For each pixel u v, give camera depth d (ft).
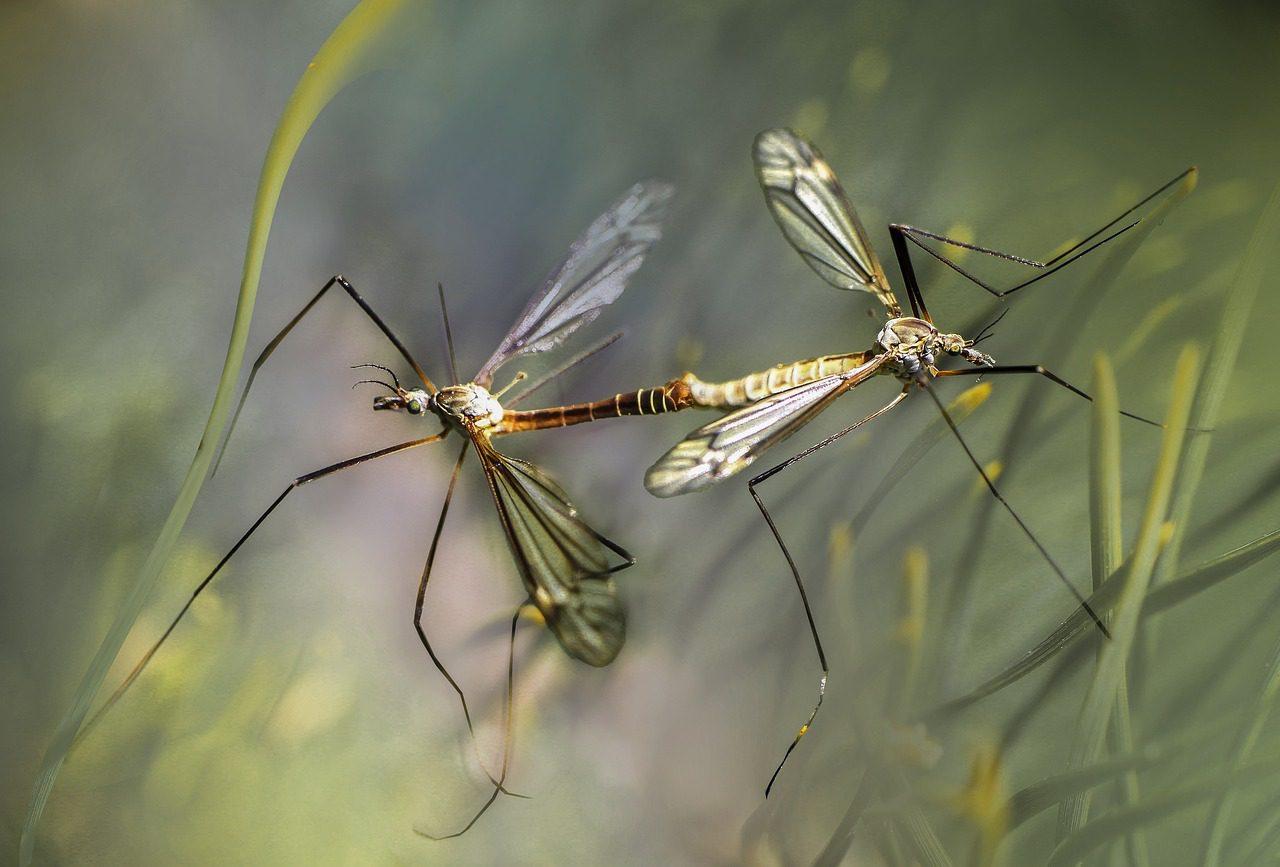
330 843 0.90
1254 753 0.85
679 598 0.92
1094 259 0.92
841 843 0.86
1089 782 0.84
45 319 0.96
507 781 0.91
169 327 0.96
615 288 0.94
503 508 0.91
